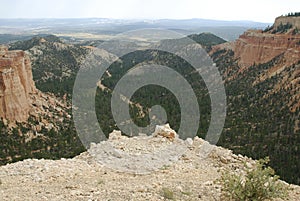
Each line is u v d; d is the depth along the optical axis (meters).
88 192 8.78
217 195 8.46
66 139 53.81
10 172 11.88
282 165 43.22
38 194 8.75
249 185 8.20
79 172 11.86
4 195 8.70
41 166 12.43
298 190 9.66
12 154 48.28
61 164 12.86
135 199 7.99
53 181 10.65
